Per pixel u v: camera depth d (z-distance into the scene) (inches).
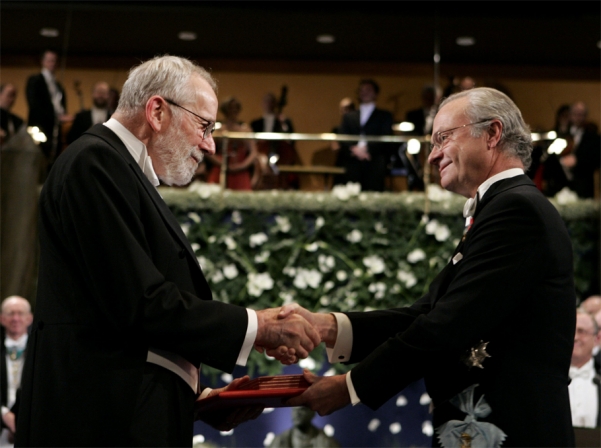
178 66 100.9
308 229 261.6
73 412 85.7
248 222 260.5
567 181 304.0
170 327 86.8
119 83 465.7
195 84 100.7
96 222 86.9
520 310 93.4
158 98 98.3
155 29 457.4
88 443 84.9
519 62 470.3
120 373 86.8
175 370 91.4
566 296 94.3
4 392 227.3
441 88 411.8
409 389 238.5
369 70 472.7
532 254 92.4
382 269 255.0
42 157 299.0
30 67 461.4
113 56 468.1
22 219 287.3
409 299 255.4
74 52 465.4
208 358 89.6
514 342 93.0
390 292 255.0
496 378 92.2
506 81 470.0
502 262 92.6
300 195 263.6
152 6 443.2
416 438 235.9
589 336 191.0
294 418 228.1
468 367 94.0
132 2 441.7
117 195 88.8
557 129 393.1
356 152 286.7
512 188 97.9
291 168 285.7
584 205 278.8
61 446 85.0
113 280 85.8
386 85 471.2
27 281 281.7
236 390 101.5
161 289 87.1
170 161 100.0
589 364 191.8
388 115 347.6
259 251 257.4
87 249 86.4
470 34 456.4
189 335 87.9
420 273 256.1
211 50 474.0
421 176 282.7
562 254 94.3
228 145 282.4
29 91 343.6
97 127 97.6
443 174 105.0
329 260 255.9
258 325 93.3
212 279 253.6
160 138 98.8
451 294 94.6
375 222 261.3
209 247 256.5
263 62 474.6
